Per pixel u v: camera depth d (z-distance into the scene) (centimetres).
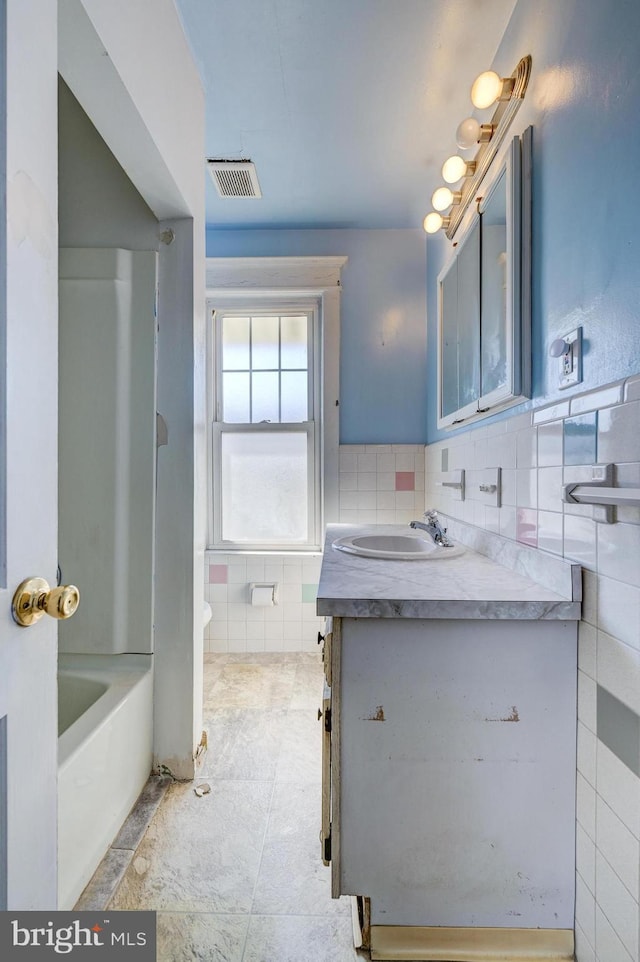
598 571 84
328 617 103
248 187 211
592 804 86
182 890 109
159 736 147
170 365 146
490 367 136
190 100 140
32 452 63
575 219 93
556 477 100
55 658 69
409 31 135
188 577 146
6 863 60
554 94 102
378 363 250
